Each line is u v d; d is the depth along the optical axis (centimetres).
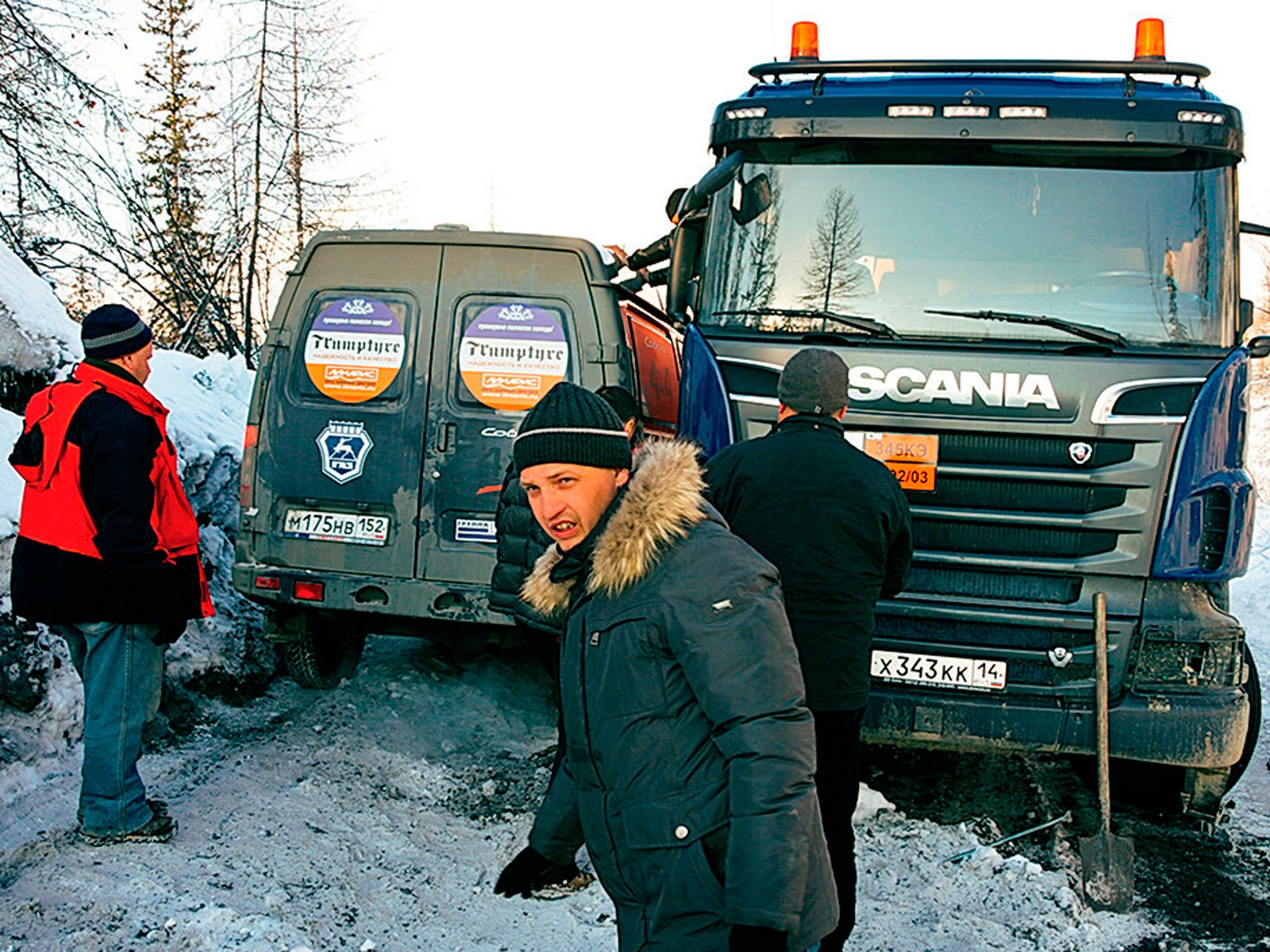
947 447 478
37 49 1230
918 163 513
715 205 527
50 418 389
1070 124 499
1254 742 504
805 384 378
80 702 496
